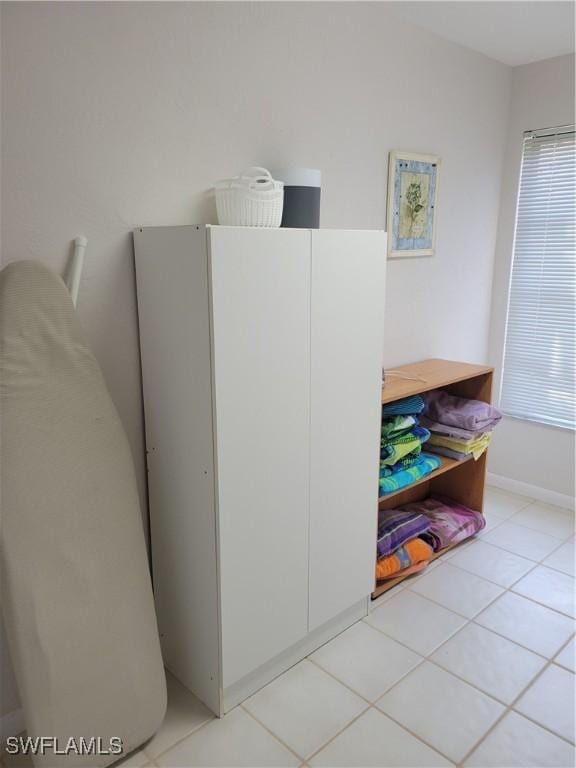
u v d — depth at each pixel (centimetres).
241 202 179
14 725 185
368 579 240
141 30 180
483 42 294
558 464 348
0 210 161
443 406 299
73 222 175
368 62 253
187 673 204
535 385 355
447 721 189
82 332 165
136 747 179
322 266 191
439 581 269
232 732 186
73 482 162
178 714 194
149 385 194
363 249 204
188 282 168
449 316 336
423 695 200
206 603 188
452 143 307
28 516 154
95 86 173
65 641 160
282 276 179
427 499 328
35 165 165
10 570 152
